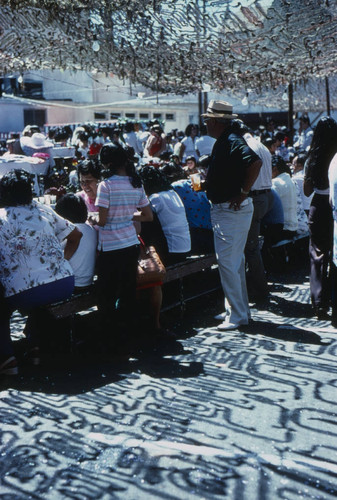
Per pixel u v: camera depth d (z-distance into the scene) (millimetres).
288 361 5012
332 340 5531
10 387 4590
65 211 5375
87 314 6531
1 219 4773
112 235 5172
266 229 8383
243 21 7000
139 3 6703
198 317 6477
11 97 24109
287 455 3443
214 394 4355
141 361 5125
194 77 9203
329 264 6168
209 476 3232
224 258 5926
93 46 7102
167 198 6355
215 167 5805
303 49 8078
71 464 3402
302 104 20000
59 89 29109
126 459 3438
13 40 7574
